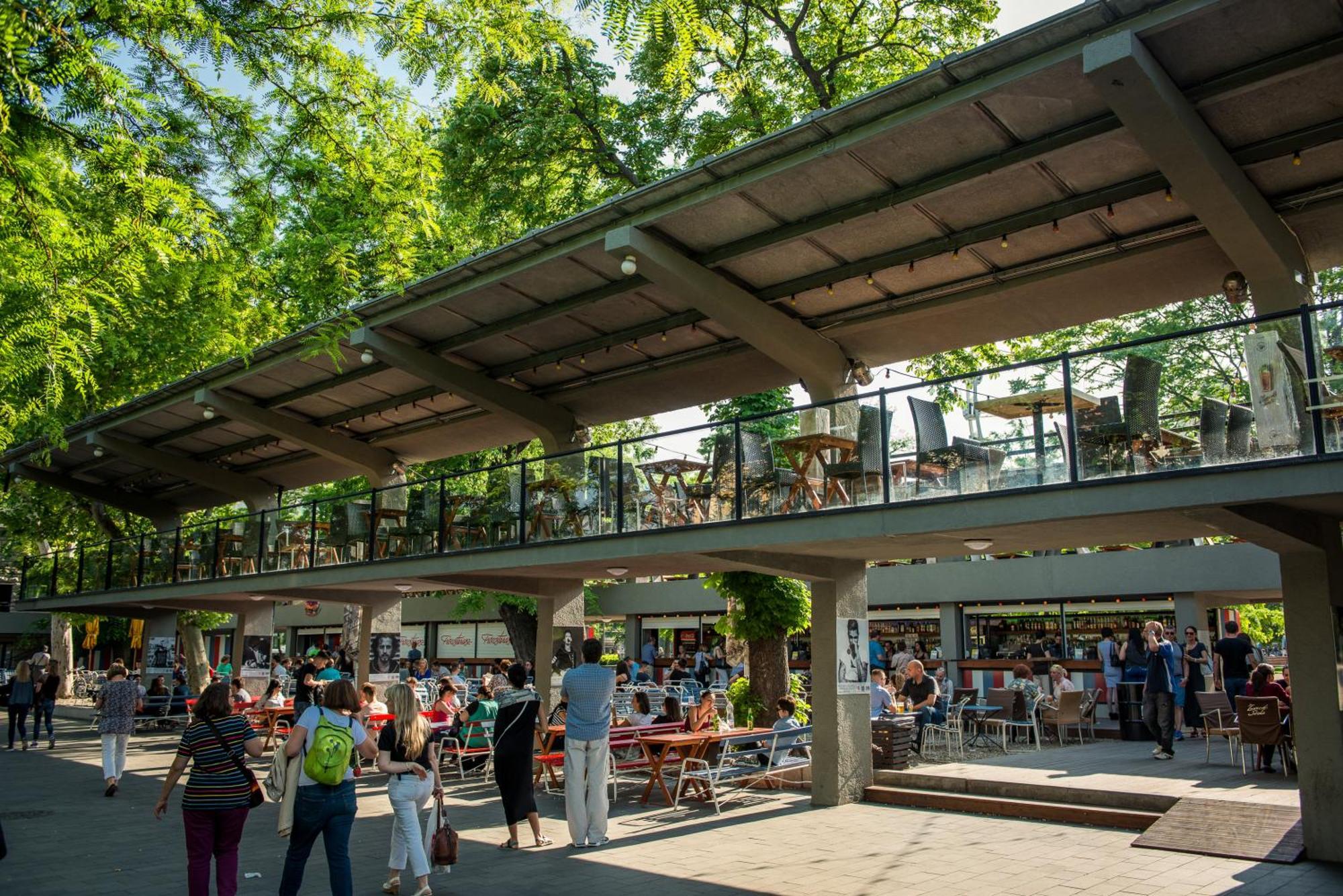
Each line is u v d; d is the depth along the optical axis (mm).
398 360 16453
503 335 16188
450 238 23172
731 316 13234
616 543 13414
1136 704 17125
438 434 21094
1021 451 9977
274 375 18719
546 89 21266
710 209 11828
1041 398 9875
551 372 17719
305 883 8453
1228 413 8742
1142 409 9227
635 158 22047
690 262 12836
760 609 15852
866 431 11219
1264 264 10086
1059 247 12078
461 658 37406
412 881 8461
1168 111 8656
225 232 9445
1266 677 12453
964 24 20062
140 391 15117
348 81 8836
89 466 26094
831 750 12570
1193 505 8562
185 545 23109
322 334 11148
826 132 10227
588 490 14172
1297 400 8359
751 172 11016
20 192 7086
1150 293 12516
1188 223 11195
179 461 24297
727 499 12375
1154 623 14156
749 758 14508
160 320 13125
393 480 22250
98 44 7539
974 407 10375
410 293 15156
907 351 14727
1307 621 9164
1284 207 10531
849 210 11492
